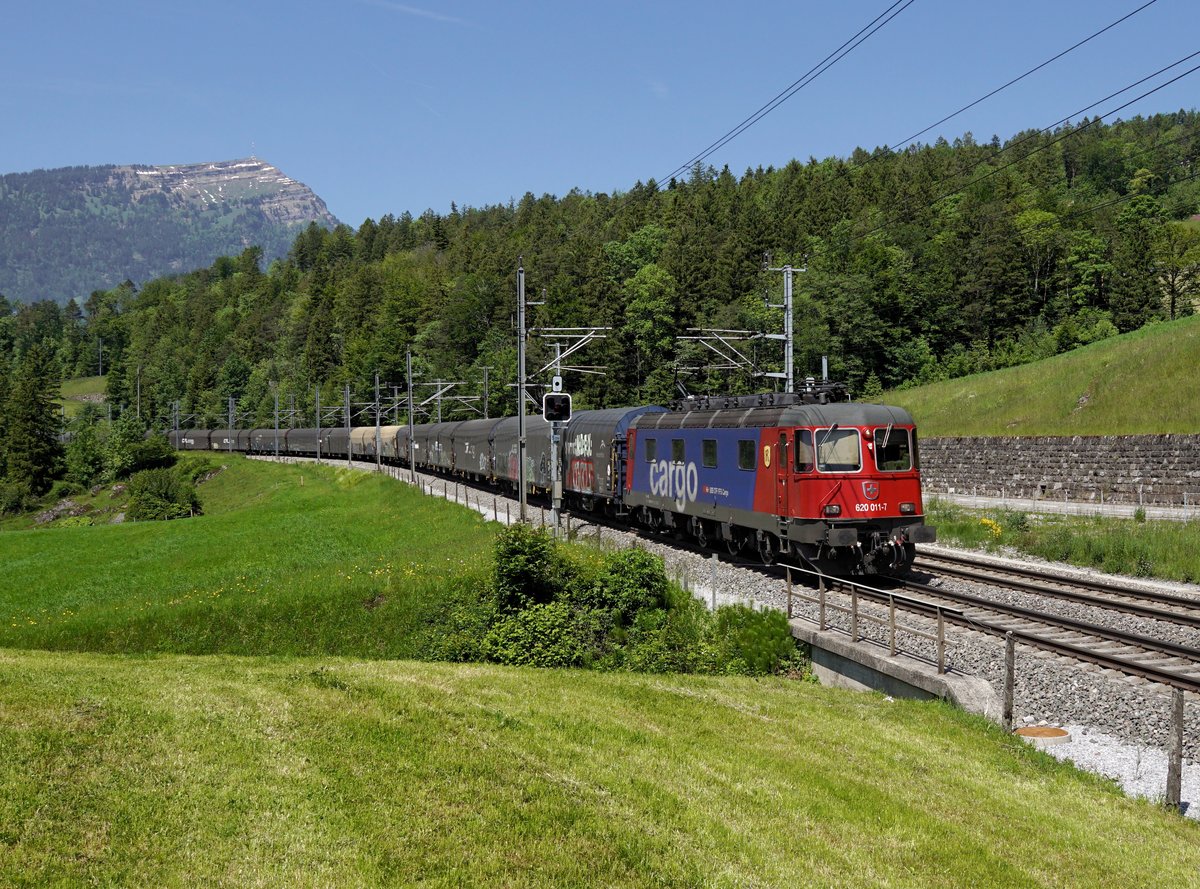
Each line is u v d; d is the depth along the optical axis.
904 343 92.62
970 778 10.90
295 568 33.50
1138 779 11.25
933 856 8.66
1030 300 93.62
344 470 83.75
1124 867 8.76
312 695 12.07
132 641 24.12
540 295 115.00
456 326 124.44
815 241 109.94
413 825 8.29
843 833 9.06
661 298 95.56
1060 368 57.00
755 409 24.45
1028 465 44.72
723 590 22.09
